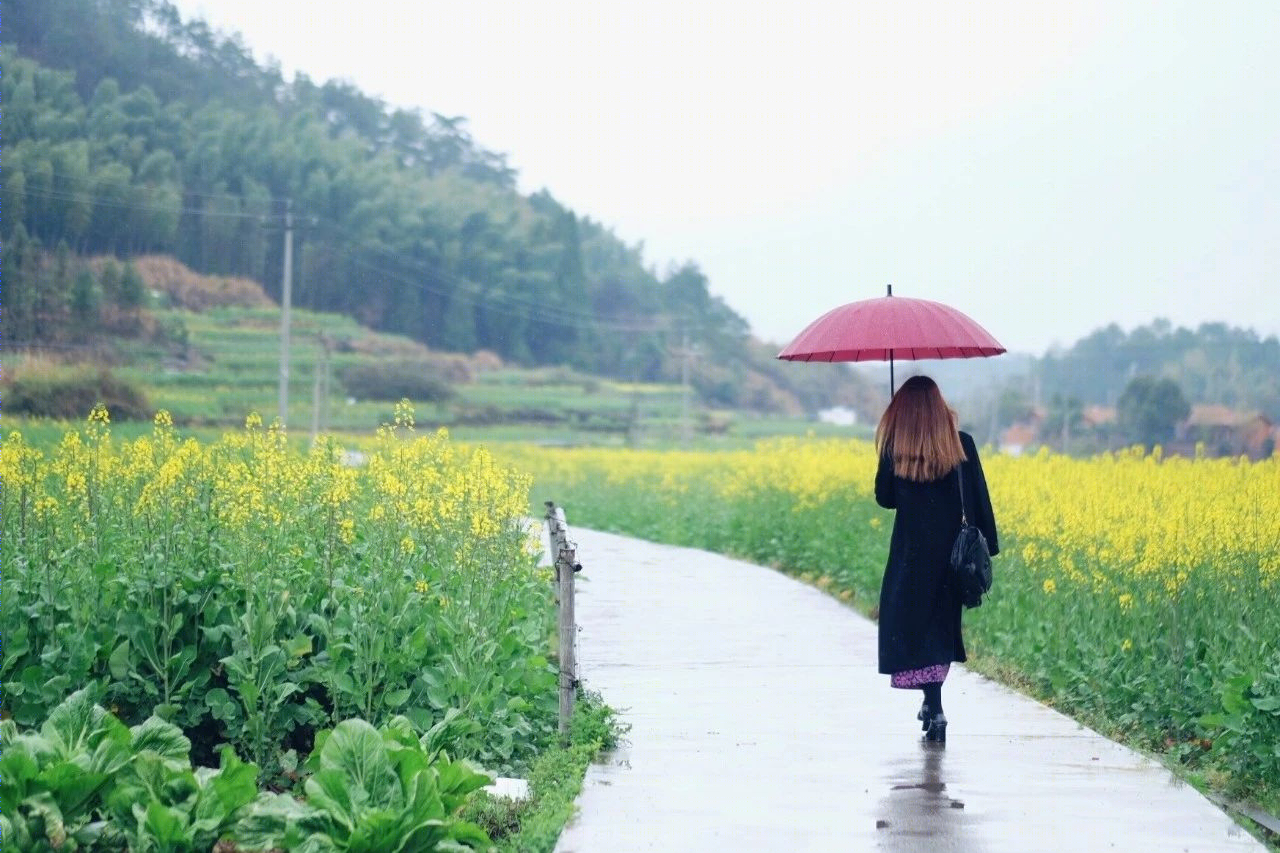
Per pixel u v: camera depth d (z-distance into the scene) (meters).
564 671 9.49
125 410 61.84
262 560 9.35
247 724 8.92
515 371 126.62
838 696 11.09
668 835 7.22
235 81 163.88
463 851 6.48
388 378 99.25
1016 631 13.03
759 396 145.12
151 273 109.06
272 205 127.69
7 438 10.02
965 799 7.96
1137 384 82.38
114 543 10.03
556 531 13.98
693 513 28.67
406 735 7.39
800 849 6.99
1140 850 6.98
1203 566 11.31
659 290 170.25
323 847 6.41
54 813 6.46
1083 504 15.61
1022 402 103.69
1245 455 21.16
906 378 9.67
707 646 13.57
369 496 12.04
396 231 133.75
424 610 9.91
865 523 19.38
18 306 80.44
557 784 8.23
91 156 110.62
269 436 11.73
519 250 143.38
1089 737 9.60
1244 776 9.02
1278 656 9.65
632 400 116.06
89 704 7.48
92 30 138.38
